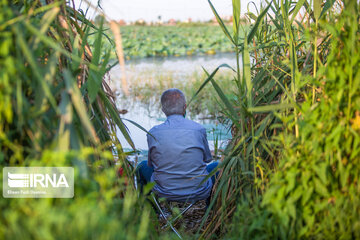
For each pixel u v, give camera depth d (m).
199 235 2.38
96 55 1.83
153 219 2.29
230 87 7.08
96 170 1.86
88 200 1.49
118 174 2.22
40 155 1.54
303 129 1.68
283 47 2.40
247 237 1.71
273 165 2.13
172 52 16.92
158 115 6.25
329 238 1.58
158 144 2.68
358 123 1.62
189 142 2.66
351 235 1.58
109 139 2.25
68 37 2.06
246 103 2.15
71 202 1.51
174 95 2.78
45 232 1.21
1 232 1.28
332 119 1.63
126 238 1.45
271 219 1.65
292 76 2.01
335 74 1.67
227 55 15.96
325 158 1.63
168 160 2.66
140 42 18.25
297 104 1.97
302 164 1.63
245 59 2.04
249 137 2.25
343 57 1.69
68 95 1.61
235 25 2.08
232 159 2.21
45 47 1.77
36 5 1.93
